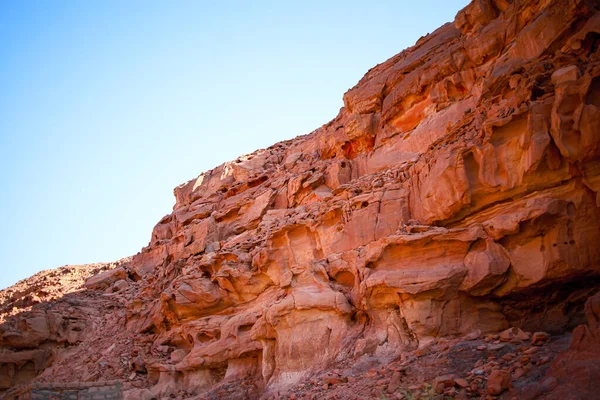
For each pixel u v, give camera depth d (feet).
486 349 39.22
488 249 44.34
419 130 69.72
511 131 45.37
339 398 40.68
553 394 29.25
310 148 97.55
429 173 52.37
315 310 53.26
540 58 49.88
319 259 61.98
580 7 47.14
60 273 148.97
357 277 52.47
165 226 114.52
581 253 40.06
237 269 66.69
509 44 60.54
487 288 44.14
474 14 67.62
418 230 49.57
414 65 77.00
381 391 38.96
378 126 78.74
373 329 49.34
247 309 65.98
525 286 42.52
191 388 64.39
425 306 45.27
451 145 50.93
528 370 33.81
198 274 72.54
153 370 72.49
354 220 58.70
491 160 45.88
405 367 40.70
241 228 86.74
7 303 123.13
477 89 63.16
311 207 70.79
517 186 44.21
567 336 38.45
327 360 49.88
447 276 44.60
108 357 79.61
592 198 40.42
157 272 98.78
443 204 49.55
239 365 61.41
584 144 38.52
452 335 44.39
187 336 70.95
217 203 103.24
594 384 28.09
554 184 42.52
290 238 65.10
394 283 46.50
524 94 45.11
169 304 74.28
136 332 83.82
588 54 44.16
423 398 35.06
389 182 60.18
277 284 63.57
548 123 41.65
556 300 43.27
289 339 53.47
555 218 41.06
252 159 110.42
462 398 33.55
